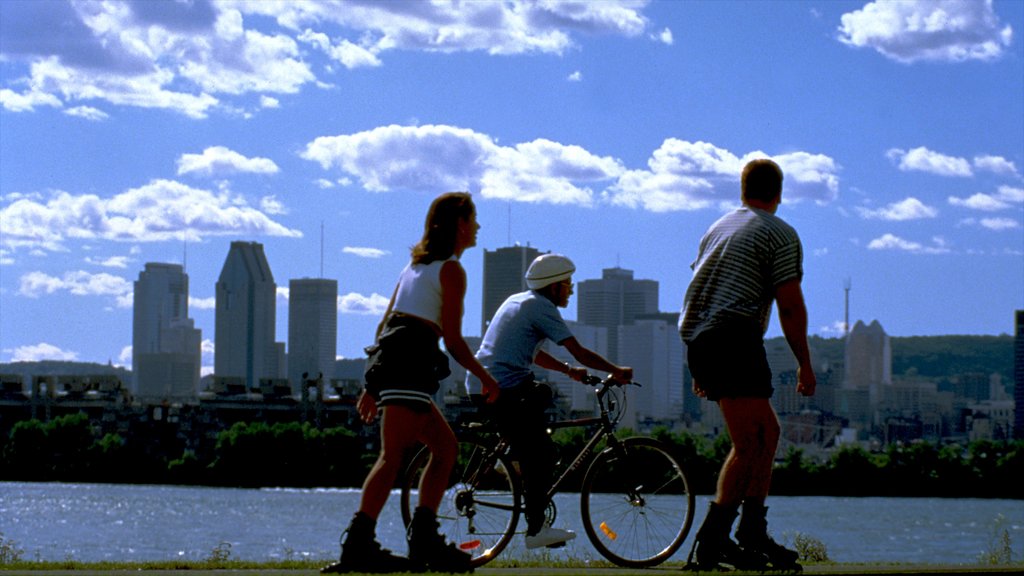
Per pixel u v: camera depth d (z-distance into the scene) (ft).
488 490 68.80
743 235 63.93
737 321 63.57
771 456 64.08
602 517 69.10
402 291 59.98
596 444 69.77
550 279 70.28
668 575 60.13
